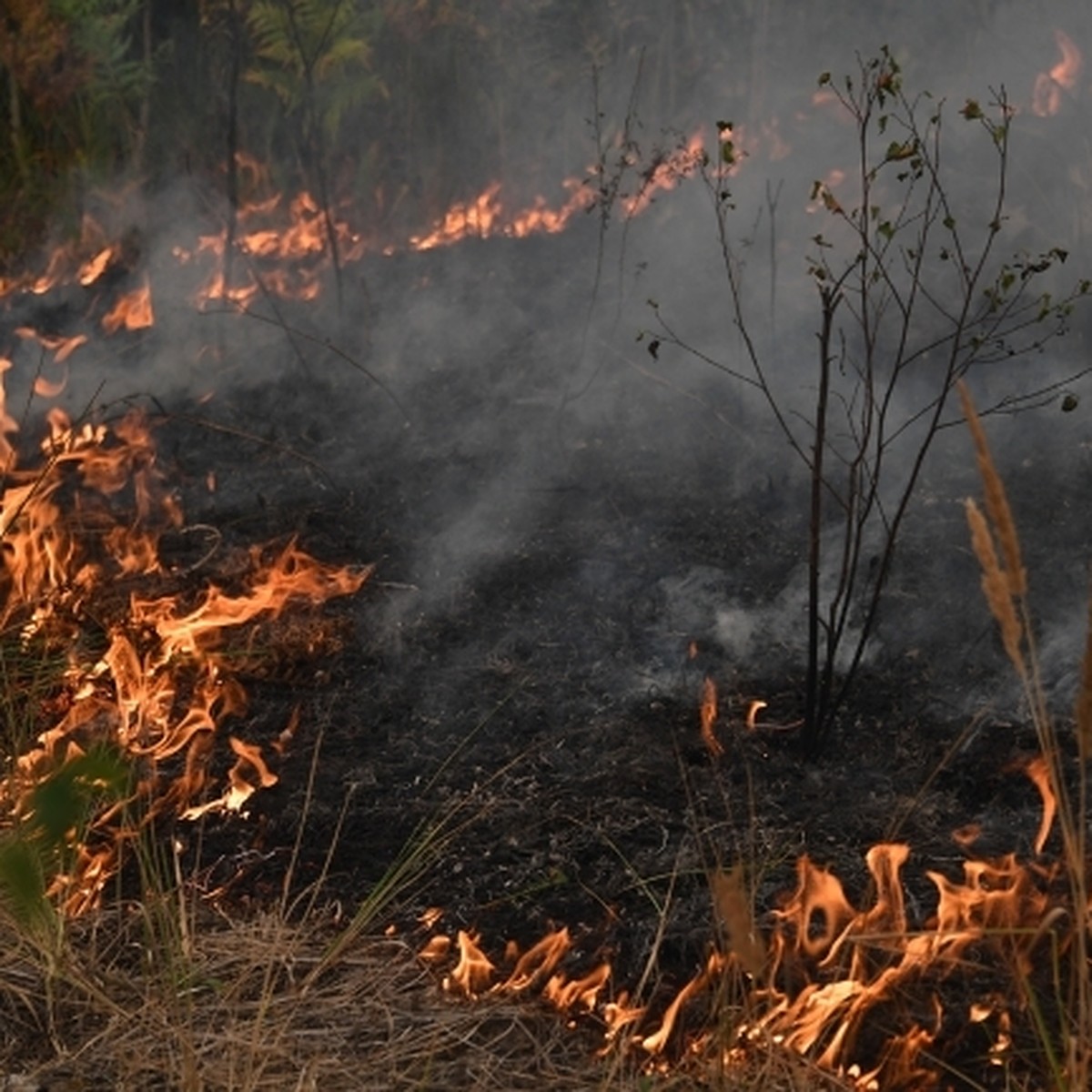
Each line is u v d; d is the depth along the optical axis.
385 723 3.52
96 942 2.81
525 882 2.95
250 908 2.92
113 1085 2.46
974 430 2.09
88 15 6.27
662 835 3.05
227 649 3.77
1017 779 3.18
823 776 3.22
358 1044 2.55
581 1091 2.43
